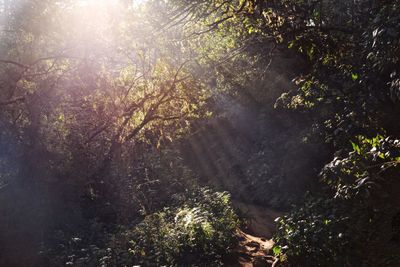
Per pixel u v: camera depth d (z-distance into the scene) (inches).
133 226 465.1
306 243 333.1
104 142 547.8
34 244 397.1
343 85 398.6
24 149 470.3
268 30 424.2
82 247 403.9
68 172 485.4
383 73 343.3
